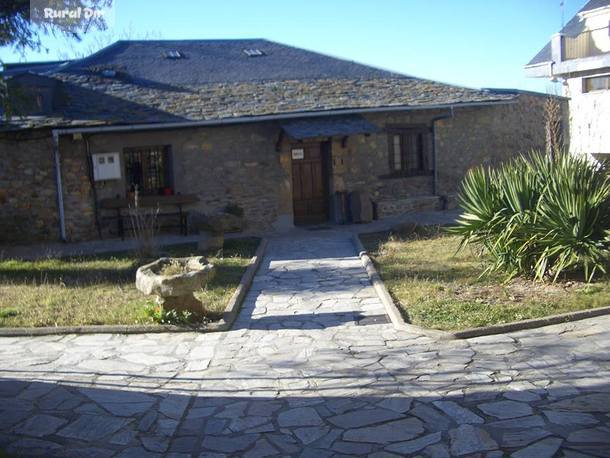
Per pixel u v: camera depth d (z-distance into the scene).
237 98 17.52
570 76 13.81
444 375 6.28
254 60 20.19
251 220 17.33
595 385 5.82
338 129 16.78
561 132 20.14
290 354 7.20
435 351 7.00
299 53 21.03
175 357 7.23
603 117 13.03
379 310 8.91
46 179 15.62
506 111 20.25
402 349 7.14
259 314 9.06
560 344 6.97
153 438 5.27
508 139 20.39
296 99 17.80
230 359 7.12
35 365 7.02
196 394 6.15
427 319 8.09
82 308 9.27
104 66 18.41
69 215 15.76
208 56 20.09
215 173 16.89
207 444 5.14
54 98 16.23
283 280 11.30
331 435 5.19
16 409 5.83
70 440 5.23
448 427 5.19
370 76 20.03
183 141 16.53
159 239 15.98
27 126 14.94
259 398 6.00
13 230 15.66
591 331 7.34
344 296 9.87
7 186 15.58
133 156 16.45
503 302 8.62
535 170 10.59
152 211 15.41
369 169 18.56
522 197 10.18
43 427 5.46
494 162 20.22
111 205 15.87
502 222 10.19
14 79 14.79
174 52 20.00
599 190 9.51
